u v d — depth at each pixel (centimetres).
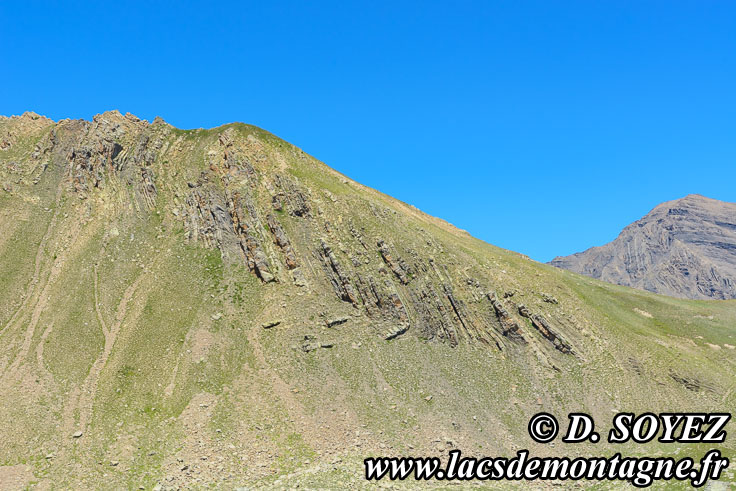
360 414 8169
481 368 9238
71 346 8744
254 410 8075
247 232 11162
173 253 11000
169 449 7281
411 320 9844
